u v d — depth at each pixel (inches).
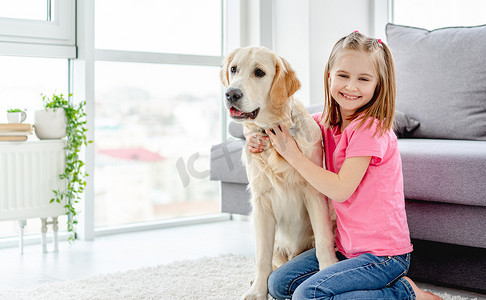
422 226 75.1
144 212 128.3
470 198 69.4
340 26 131.0
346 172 59.2
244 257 91.8
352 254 61.5
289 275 62.7
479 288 71.8
